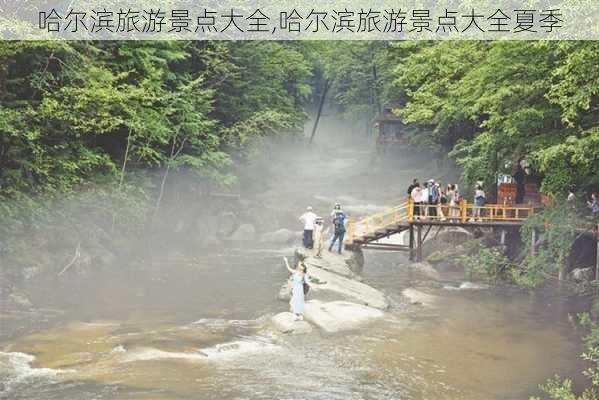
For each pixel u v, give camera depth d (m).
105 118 20.92
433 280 21.42
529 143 18.97
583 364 12.55
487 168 23.31
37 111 19.44
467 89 20.52
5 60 18.78
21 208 18.75
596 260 19.64
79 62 20.98
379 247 24.20
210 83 31.61
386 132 51.69
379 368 11.98
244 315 15.77
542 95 18.31
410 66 25.72
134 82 24.77
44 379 10.59
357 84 62.16
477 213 24.81
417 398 10.52
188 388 10.46
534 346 13.74
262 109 34.47
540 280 19.56
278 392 10.52
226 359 12.07
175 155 27.02
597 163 18.67
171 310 16.08
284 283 20.03
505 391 10.98
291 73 43.84
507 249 23.86
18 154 19.47
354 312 15.59
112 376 10.82
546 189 19.92
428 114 25.11
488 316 16.39
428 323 15.55
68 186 21.12
